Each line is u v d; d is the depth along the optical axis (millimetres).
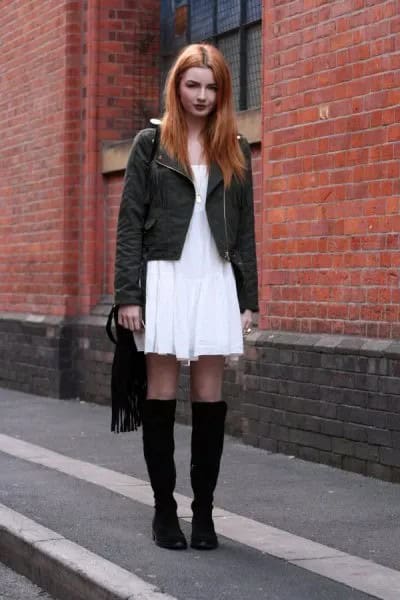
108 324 5664
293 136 8891
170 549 5625
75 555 5434
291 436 8781
